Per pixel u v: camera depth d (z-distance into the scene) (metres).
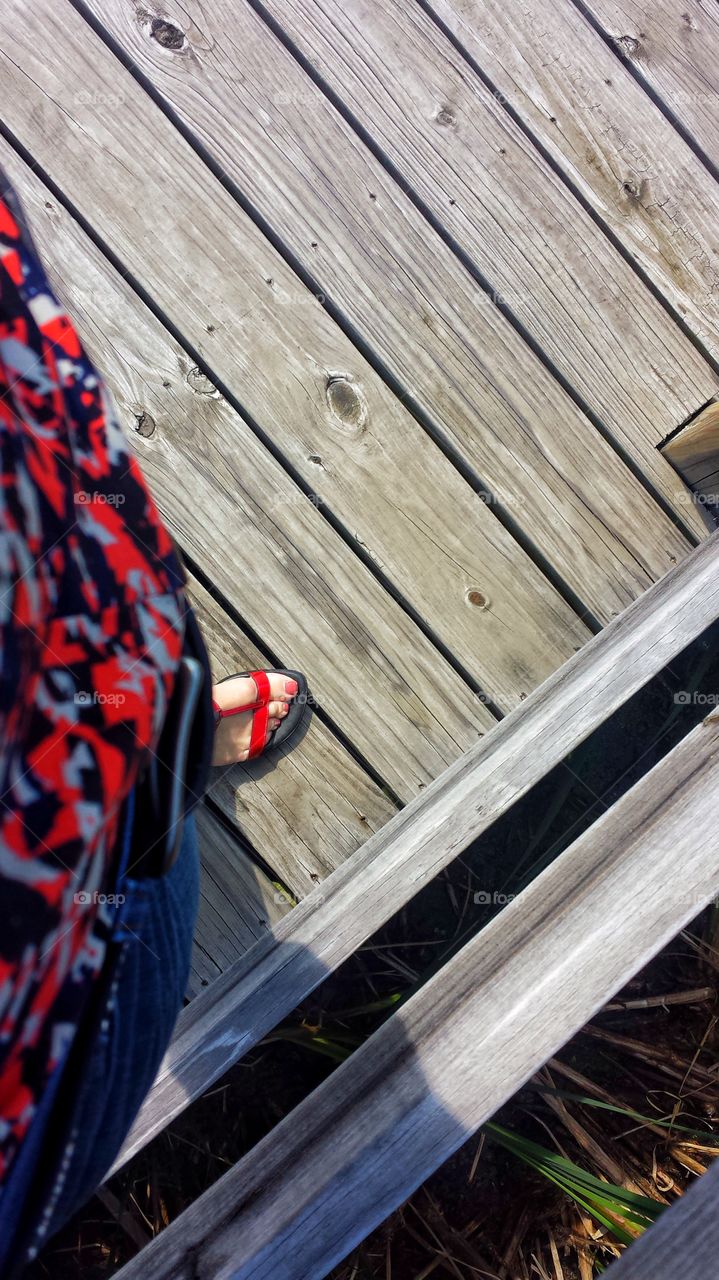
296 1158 1.12
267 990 1.36
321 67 1.53
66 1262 1.76
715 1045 1.93
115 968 0.53
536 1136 1.87
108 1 1.47
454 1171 1.85
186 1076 1.32
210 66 1.50
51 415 0.48
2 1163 0.43
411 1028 1.18
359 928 1.37
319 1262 1.05
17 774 0.41
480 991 1.19
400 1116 1.12
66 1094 0.49
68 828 0.44
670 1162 1.86
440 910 1.94
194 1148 1.80
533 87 1.58
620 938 1.19
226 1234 1.08
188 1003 1.39
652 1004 1.93
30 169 1.47
